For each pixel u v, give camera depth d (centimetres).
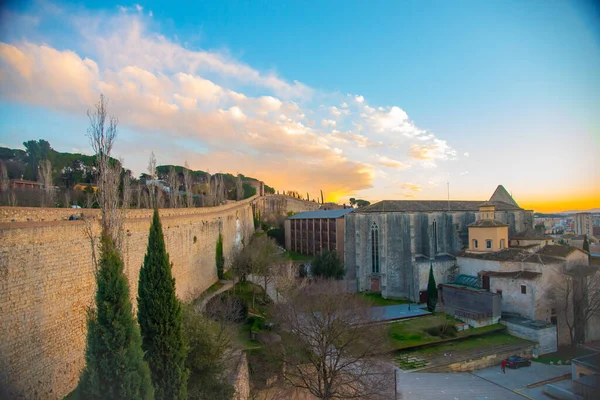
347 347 3152
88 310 1403
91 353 1345
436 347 4325
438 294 5988
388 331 4284
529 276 4962
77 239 2194
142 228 3369
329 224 8212
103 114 1677
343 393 2959
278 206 14312
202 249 5156
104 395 1316
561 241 9781
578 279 4981
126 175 5544
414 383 3591
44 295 1894
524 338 4638
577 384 3297
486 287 5462
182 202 7725
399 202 7012
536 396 3409
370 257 6519
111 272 1402
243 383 2952
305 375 3162
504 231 6003
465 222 6994
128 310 1405
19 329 1709
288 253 9319
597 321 5122
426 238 6344
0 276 1609
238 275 5812
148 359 1720
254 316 4381
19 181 5681
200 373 2317
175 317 1802
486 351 4238
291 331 3388
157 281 1778
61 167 6919
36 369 1802
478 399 3334
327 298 3347
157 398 1700
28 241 1791
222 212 6550
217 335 2734
